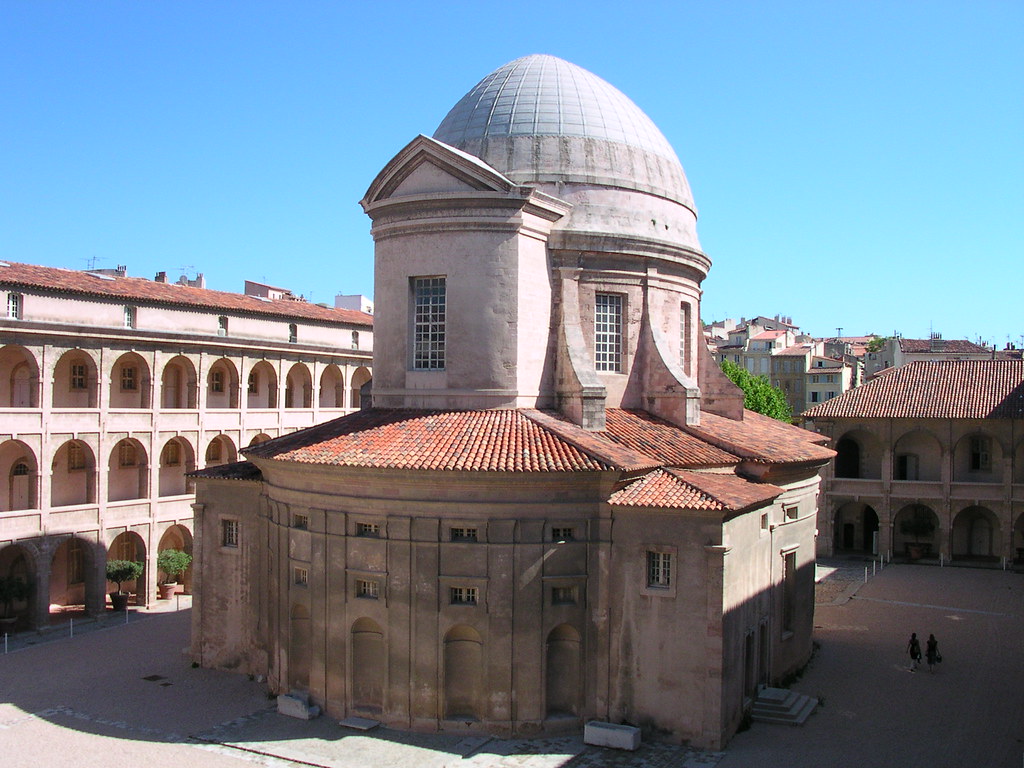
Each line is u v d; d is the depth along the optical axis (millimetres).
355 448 34000
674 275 43812
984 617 52625
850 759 30516
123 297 55656
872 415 70875
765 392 95500
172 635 49500
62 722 34594
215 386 66312
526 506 32406
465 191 36688
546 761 30172
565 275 39438
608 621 32750
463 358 37156
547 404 38875
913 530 72062
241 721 34344
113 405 58750
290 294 89750
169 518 59281
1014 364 72750
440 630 32531
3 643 48094
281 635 36625
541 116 41375
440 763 30031
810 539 43656
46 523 51438
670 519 32000
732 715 32406
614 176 41094
